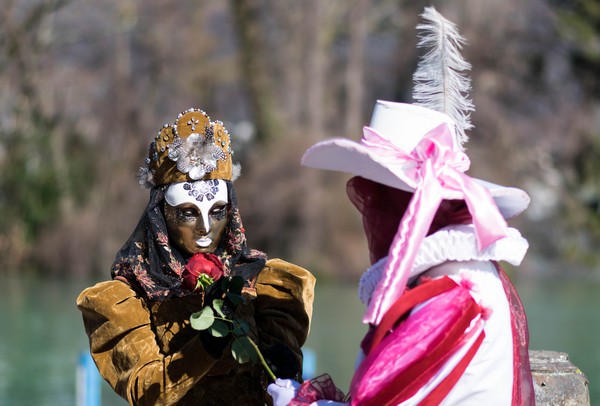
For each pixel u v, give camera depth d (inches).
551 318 1187.3
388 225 195.3
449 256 185.6
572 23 1948.8
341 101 2043.6
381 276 187.8
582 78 1978.3
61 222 1588.3
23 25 1739.7
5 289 1406.3
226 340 215.2
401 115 197.2
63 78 1784.0
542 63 1956.2
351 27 1959.9
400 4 2073.1
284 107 1930.4
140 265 228.4
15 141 1649.9
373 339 185.3
